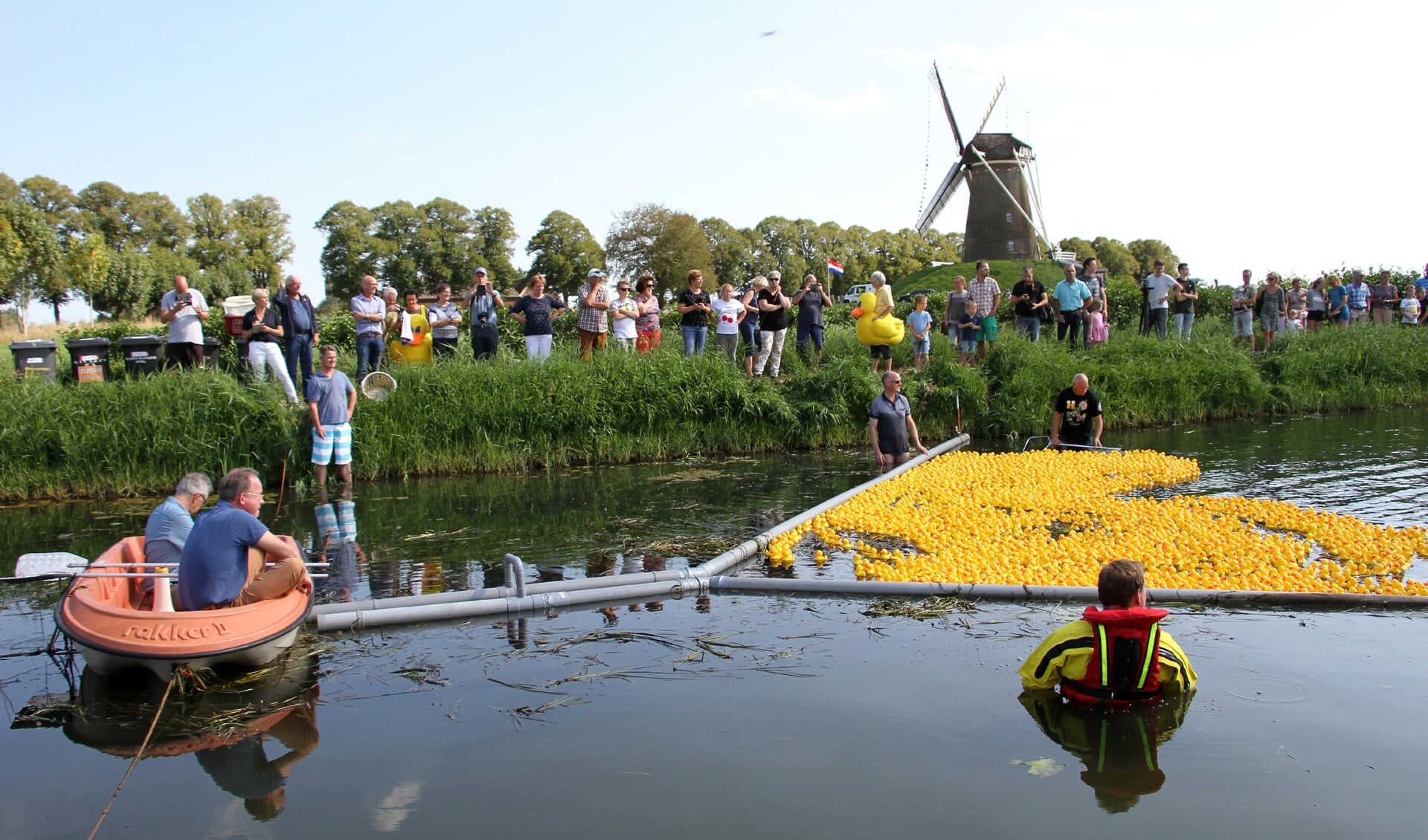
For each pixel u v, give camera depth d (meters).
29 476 12.18
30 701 5.22
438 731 4.70
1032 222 45.00
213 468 12.60
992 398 16.77
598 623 6.40
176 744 4.63
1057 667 4.93
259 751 4.53
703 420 15.14
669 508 10.62
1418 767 4.10
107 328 21.47
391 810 3.90
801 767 4.19
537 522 9.97
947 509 10.02
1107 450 14.06
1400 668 5.23
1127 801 3.84
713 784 4.05
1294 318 23.56
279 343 13.62
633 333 16.81
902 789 3.98
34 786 4.21
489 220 76.38
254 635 5.46
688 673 5.41
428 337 16.20
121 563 6.34
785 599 6.93
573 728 4.68
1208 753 4.26
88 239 56.41
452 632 6.27
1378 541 8.21
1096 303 19.88
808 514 9.63
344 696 5.18
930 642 5.86
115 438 12.39
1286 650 5.52
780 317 16.34
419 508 10.92
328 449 12.38
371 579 7.70
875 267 82.31
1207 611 6.30
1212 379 18.12
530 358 14.91
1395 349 20.31
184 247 87.38
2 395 12.55
